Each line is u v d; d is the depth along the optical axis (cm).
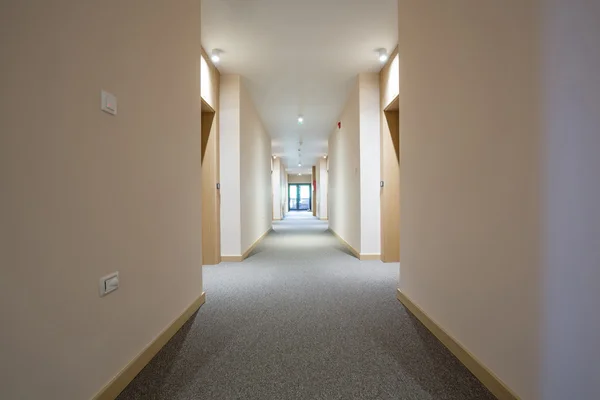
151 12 172
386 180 417
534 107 106
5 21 89
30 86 96
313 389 136
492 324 131
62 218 107
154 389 137
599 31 84
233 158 427
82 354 115
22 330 92
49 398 101
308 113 622
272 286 305
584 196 88
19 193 92
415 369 152
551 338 100
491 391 131
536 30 104
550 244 100
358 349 173
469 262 150
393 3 274
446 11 172
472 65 145
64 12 108
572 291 93
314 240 662
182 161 215
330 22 303
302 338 188
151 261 168
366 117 430
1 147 87
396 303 253
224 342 183
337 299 264
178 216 207
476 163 142
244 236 456
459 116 158
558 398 98
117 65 138
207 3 271
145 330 161
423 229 208
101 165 127
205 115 406
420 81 212
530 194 108
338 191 684
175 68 204
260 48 354
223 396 132
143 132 161
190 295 228
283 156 1273
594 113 85
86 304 118
